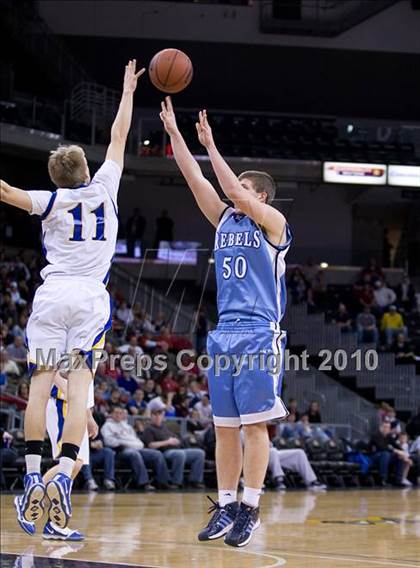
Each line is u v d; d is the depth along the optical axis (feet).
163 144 77.87
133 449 46.14
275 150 80.28
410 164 79.05
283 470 51.96
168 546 20.38
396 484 55.98
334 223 86.84
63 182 16.90
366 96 93.09
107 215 16.85
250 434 15.90
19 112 75.61
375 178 78.79
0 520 27.53
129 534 23.89
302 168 78.95
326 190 86.89
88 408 19.70
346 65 90.17
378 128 80.38
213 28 88.38
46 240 16.76
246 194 16.03
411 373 68.44
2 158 80.48
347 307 78.13
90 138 77.87
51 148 74.79
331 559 18.34
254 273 16.12
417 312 78.18
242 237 16.25
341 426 60.34
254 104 94.27
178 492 45.47
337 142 80.48
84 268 16.61
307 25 87.15
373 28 89.20
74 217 16.52
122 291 68.23
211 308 48.93
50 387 16.46
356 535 24.82
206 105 93.15
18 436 44.04
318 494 46.55
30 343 16.49
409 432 61.72
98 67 89.71
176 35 87.92
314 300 77.10
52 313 16.37
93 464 45.32
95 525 26.63
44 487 15.72
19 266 67.62
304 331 69.97
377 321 77.05
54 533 21.07
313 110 95.40
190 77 17.72
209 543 21.25
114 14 87.61
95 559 17.08
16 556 17.04
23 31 77.25
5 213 77.41
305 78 91.56
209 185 17.11
